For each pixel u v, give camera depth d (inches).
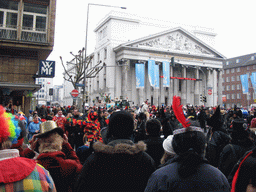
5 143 80.7
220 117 227.8
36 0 808.3
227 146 168.7
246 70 3326.8
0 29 773.3
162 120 348.2
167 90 2471.7
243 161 89.6
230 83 3543.3
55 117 470.9
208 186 82.0
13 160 76.3
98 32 2613.2
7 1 784.3
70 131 407.8
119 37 2317.9
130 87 2301.9
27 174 74.3
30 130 465.1
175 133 95.7
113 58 2257.6
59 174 127.2
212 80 2566.4
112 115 110.4
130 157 96.3
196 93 2385.6
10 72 788.6
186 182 82.4
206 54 2423.7
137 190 96.3
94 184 95.4
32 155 142.1
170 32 2278.5
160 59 2208.4
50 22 814.5
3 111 83.2
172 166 89.7
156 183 87.5
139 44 2154.3
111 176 94.7
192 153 86.3
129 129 107.3
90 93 2738.7
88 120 360.2
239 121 166.6
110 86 2203.5
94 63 2672.2
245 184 86.6
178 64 2336.4
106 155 95.7
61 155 132.6
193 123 95.4
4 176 70.4
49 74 798.5
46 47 800.9
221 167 168.4
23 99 887.7
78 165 137.0
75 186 99.7
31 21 808.3
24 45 778.2
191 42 2385.6
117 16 2317.9
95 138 355.3
